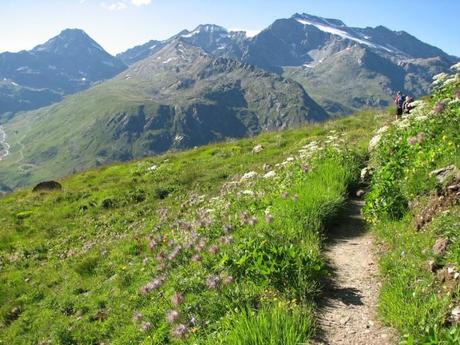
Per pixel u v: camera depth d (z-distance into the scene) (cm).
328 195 1353
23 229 2877
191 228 1395
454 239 843
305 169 1675
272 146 3359
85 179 3875
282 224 1157
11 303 1822
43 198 3441
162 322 949
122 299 1351
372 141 2134
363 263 1024
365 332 750
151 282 1137
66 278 1877
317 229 1179
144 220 2442
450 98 1564
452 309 689
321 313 820
